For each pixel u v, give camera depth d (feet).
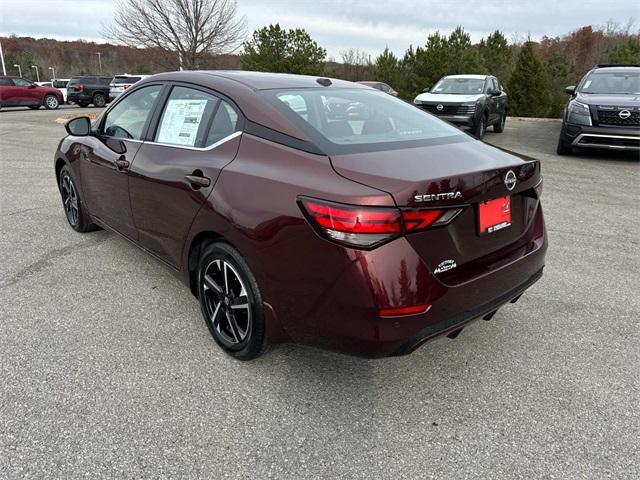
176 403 8.27
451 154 8.60
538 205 9.85
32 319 10.83
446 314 7.60
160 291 12.36
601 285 13.28
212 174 9.00
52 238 15.92
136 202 11.44
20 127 50.11
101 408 8.09
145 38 59.26
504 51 113.70
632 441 7.61
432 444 7.52
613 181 26.30
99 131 13.62
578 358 9.86
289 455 7.25
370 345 7.28
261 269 8.11
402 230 7.03
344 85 11.30
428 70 97.60
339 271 7.13
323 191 7.29
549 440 7.63
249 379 8.97
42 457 7.04
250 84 9.87
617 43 134.10
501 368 9.50
